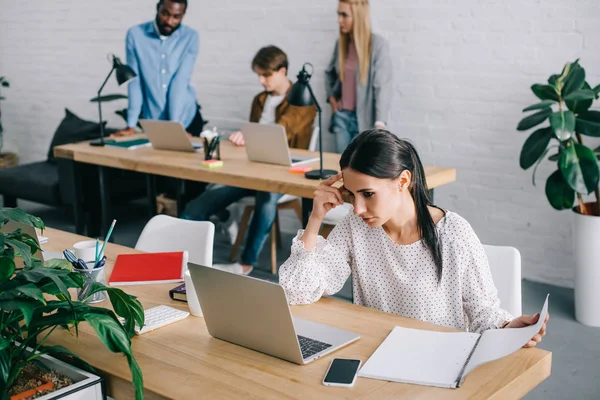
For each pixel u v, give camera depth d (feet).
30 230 7.13
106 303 6.75
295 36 15.88
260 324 5.38
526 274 13.61
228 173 11.75
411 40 14.21
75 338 5.90
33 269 4.91
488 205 13.85
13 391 5.27
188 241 8.85
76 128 17.70
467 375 5.04
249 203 14.51
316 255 6.62
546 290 13.01
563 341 10.76
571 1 12.24
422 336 5.70
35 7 20.72
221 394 4.87
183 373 5.21
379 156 5.74
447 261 6.25
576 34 12.29
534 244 13.41
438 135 14.24
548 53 12.64
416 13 14.03
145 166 13.03
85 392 5.13
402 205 6.21
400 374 5.04
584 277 11.21
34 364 5.65
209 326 5.84
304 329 5.90
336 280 6.70
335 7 15.11
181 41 16.47
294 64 16.06
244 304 5.38
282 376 5.12
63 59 20.47
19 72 21.83
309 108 14.74
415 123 14.49
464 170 14.03
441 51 13.87
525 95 13.02
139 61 16.43
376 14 14.56
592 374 9.70
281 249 15.60
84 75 20.07
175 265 7.61
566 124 10.30
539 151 10.93
